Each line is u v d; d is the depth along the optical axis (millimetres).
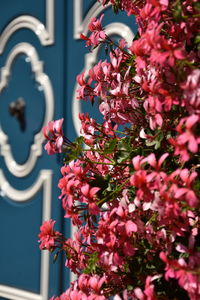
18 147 3182
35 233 3041
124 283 1532
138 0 1624
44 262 2953
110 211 1507
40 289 2971
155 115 1397
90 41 1797
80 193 1547
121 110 1618
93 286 1486
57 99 2975
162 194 1280
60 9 2982
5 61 3277
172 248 1465
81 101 2844
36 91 3086
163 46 1285
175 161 1498
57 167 2941
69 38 2932
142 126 1588
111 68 1632
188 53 1440
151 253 1491
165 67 1352
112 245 1412
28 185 3104
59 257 2881
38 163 3057
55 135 1667
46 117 3025
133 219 1423
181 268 1284
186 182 1262
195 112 1290
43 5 3068
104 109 1702
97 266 1604
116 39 2666
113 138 1732
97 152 1718
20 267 3109
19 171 3160
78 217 1577
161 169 1376
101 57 2727
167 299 1421
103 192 1563
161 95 1356
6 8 3275
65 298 1720
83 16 2859
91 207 1477
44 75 3055
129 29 2594
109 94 1717
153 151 1533
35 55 3102
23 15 3180
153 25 1366
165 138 1522
